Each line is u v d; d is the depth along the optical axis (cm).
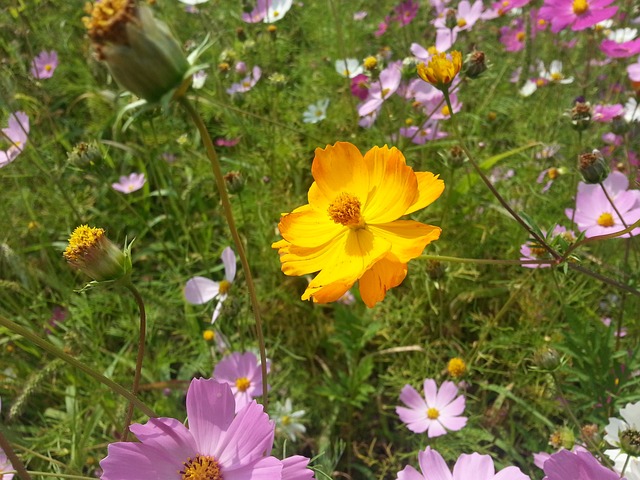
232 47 67
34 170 55
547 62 64
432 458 22
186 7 72
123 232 56
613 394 32
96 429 41
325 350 46
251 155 55
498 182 50
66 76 73
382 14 71
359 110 49
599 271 41
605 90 63
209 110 60
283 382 42
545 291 43
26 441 36
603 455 25
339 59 63
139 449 18
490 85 63
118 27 15
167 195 56
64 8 74
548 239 26
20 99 61
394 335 43
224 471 19
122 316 45
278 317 46
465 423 35
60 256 53
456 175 51
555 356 27
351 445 40
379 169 24
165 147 58
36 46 70
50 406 44
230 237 51
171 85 16
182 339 49
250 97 59
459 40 67
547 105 58
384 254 21
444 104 49
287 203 52
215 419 19
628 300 39
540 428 36
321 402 42
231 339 45
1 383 40
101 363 41
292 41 72
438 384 41
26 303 49
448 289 44
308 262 24
